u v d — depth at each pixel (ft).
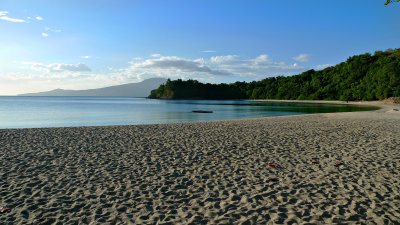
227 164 23.70
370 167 22.26
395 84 256.93
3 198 15.64
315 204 14.93
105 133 43.39
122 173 20.92
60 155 26.91
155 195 16.46
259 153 28.14
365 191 16.84
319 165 23.16
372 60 372.17
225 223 12.76
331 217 13.35
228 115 117.70
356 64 358.02
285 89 491.31
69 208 14.42
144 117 105.50
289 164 23.61
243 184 18.45
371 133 42.68
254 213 13.87
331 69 435.94
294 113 128.77
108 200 15.62
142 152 28.58
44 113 126.41
